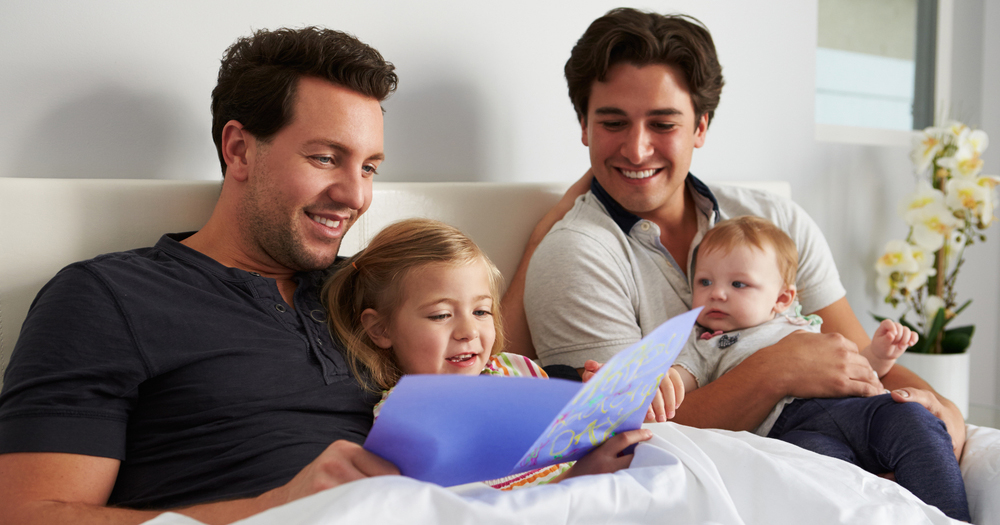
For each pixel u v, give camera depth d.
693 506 0.74
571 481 0.68
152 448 0.82
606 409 0.73
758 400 1.14
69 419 0.74
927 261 2.12
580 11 1.70
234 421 0.84
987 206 2.06
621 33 1.31
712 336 1.31
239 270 0.93
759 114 2.03
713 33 1.91
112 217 1.04
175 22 1.19
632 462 0.80
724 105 1.95
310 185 0.96
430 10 1.46
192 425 0.83
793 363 1.15
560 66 1.67
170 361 0.82
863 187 2.33
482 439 0.66
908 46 2.58
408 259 1.00
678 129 1.35
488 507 0.61
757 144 2.04
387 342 1.02
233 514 0.67
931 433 0.99
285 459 0.81
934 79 2.64
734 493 0.81
